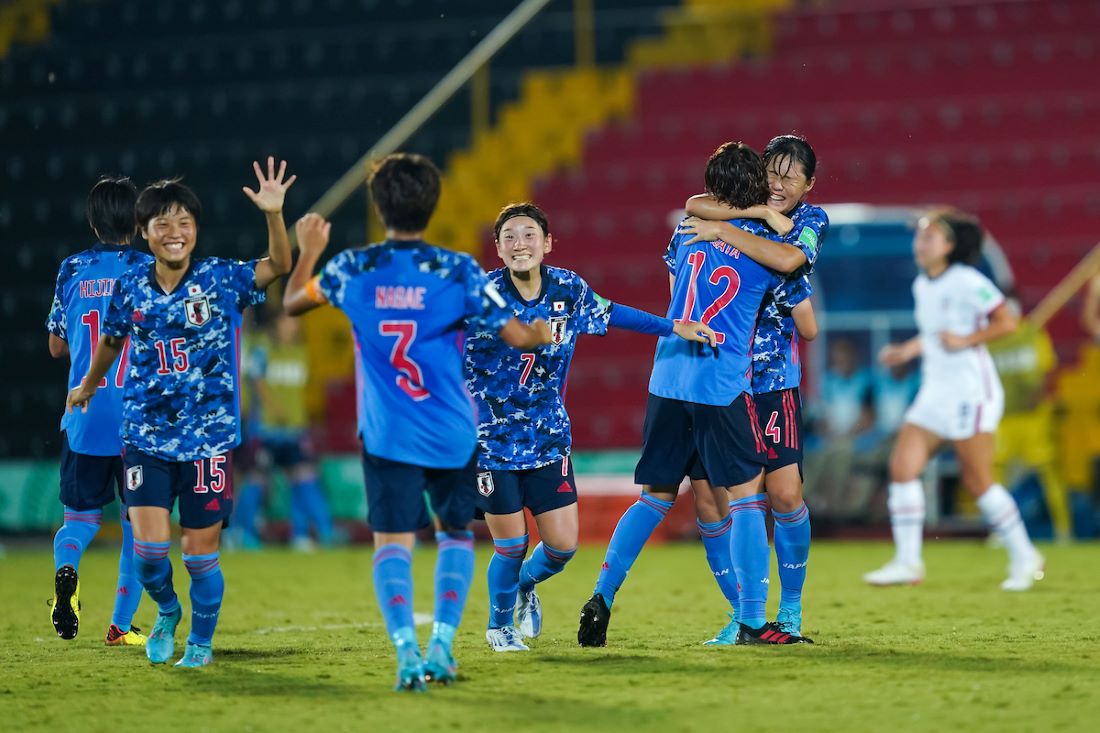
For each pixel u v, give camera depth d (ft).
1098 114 233.35
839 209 192.03
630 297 219.20
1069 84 240.32
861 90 247.29
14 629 94.22
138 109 261.85
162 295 69.05
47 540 192.54
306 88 264.31
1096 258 194.80
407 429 61.46
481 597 112.88
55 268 242.78
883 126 237.45
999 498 119.24
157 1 278.67
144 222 68.49
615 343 217.77
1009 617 94.27
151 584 71.97
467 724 53.98
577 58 265.54
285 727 54.13
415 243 62.28
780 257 74.49
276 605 110.63
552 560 77.05
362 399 62.90
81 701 61.21
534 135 251.80
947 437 121.19
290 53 269.03
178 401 69.62
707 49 262.47
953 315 121.29
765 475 79.82
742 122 244.22
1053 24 250.98
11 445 218.18
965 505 183.73
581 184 241.55
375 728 53.52
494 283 74.28
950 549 165.17
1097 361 182.19
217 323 69.82
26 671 71.15
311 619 99.50
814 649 74.23
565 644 79.36
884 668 66.90
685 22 264.52
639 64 264.72
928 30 255.09
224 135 259.80
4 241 248.52
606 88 256.93
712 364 75.31
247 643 83.25
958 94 243.19
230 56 269.85
